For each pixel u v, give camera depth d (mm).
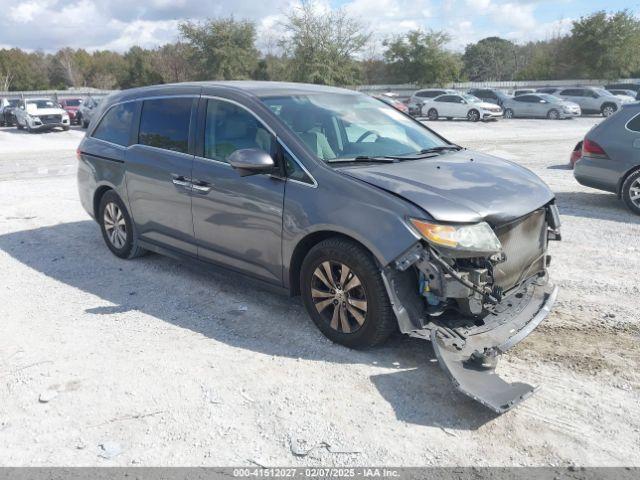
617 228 7176
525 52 74812
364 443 3000
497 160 4691
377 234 3559
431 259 3439
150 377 3652
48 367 3801
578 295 4945
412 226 3479
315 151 4113
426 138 4973
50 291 5184
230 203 4457
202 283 5305
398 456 2904
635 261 5867
